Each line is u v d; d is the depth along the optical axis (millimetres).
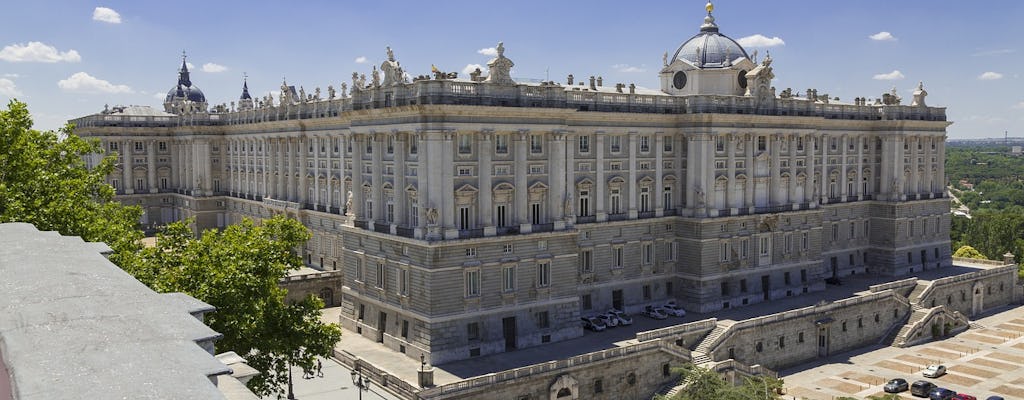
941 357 103750
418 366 80188
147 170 170500
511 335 86375
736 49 115250
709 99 102875
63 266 20047
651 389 83812
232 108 161375
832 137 126875
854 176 131750
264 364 63438
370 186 91625
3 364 13539
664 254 106312
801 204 115438
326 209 122500
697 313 103625
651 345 83312
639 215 103312
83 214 66062
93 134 164125
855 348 107375
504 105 84188
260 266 63031
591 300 99438
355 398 73312
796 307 107000
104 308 16438
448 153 80875
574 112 89500
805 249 116375
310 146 127875
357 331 93688
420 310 82000
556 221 89062
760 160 110500
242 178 154375
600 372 79562
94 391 11859
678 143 106375
